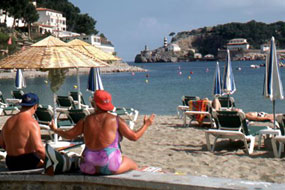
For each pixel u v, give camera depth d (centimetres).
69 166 448
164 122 1358
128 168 436
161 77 6619
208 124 1259
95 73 1273
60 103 1420
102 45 12925
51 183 447
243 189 366
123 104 2272
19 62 796
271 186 373
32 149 479
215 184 384
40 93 3197
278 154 793
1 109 1437
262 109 1895
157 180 402
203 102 1209
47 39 880
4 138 484
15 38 8969
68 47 873
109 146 421
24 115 482
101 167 420
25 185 457
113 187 419
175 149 893
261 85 3747
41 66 778
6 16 11075
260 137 873
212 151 861
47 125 956
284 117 803
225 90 1192
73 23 14962
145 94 2988
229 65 1188
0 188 470
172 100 2473
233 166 727
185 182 392
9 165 481
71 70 9081
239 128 848
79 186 434
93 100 436
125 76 7425
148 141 997
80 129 438
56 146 824
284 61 17025
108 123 422
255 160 770
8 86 4200
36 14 10794
